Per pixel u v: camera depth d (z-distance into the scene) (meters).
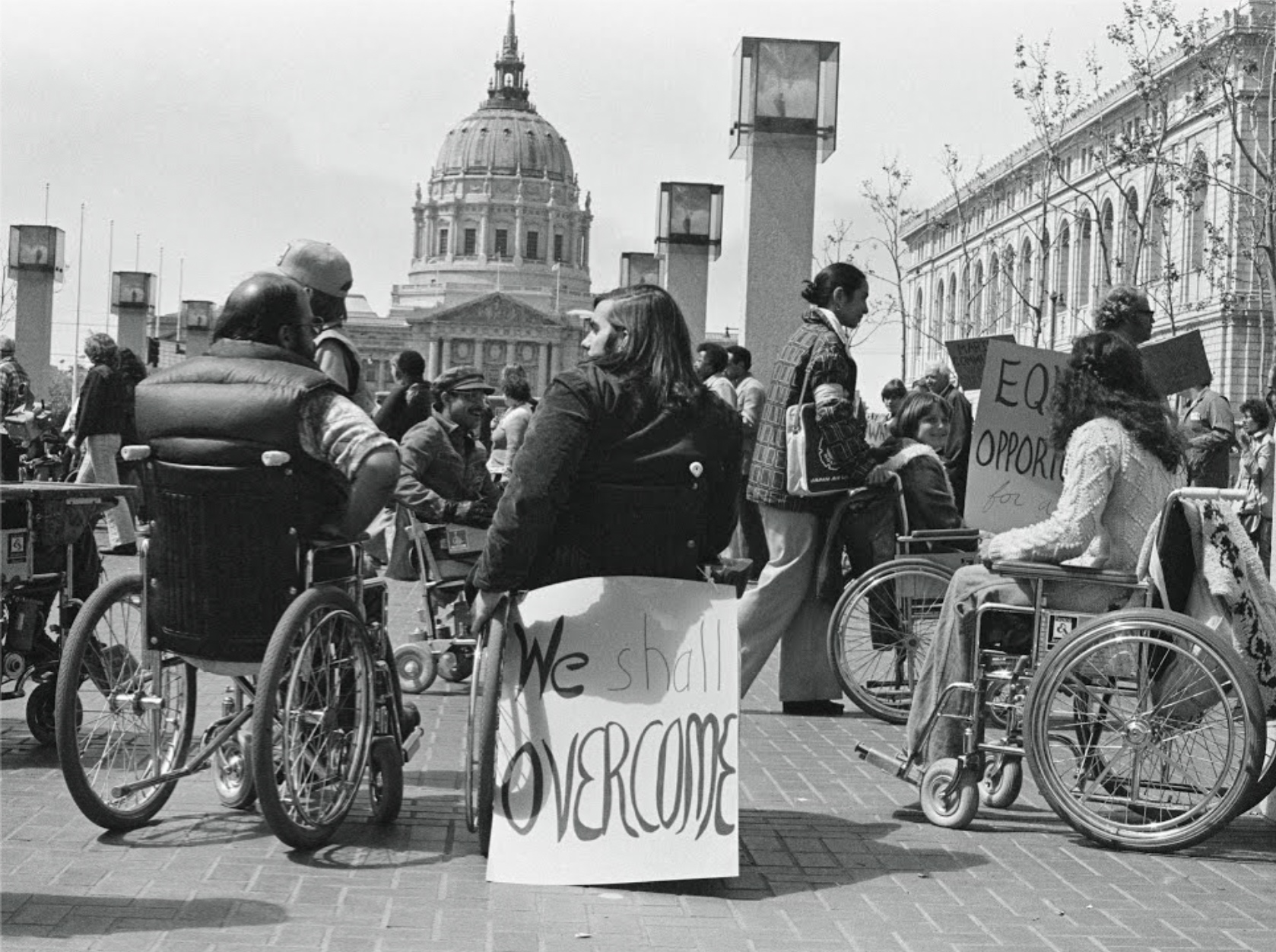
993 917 5.24
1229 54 30.47
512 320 162.75
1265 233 29.02
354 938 4.80
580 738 5.60
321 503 5.82
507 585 5.64
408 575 9.98
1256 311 47.03
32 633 7.44
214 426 5.67
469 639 9.76
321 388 5.75
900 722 9.17
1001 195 72.00
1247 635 6.26
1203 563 6.27
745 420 13.92
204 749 6.02
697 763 5.63
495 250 177.25
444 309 162.50
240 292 5.89
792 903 5.35
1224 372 47.72
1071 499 6.39
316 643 5.81
